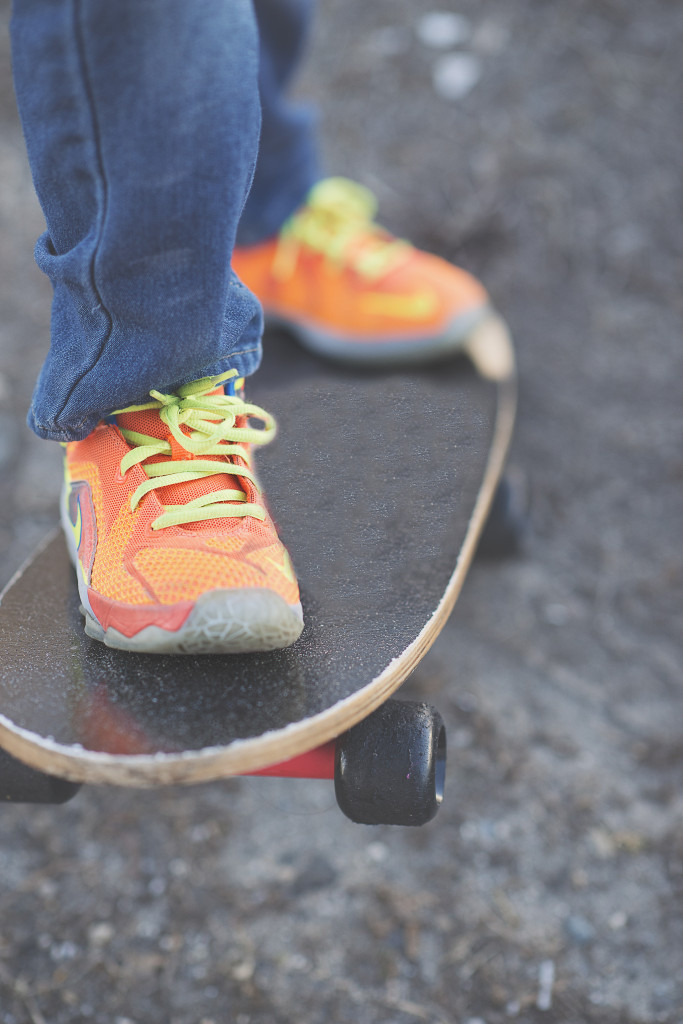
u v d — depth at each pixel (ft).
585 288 9.10
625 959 4.59
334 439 4.56
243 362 3.41
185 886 4.98
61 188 2.83
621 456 7.66
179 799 5.42
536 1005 4.42
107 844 5.18
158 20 2.58
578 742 5.65
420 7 11.60
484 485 4.37
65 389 3.06
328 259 6.25
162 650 2.90
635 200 9.71
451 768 5.51
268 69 5.67
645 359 8.48
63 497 3.70
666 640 6.29
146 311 2.86
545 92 10.61
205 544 2.97
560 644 6.29
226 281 2.90
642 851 5.07
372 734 3.02
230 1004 4.46
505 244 9.42
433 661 6.16
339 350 6.12
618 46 10.96
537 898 4.88
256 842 5.19
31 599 3.46
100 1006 4.46
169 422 3.12
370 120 10.48
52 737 2.64
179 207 2.70
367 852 5.13
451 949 4.67
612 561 6.87
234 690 2.81
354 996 4.49
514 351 8.56
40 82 2.68
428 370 6.06
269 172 6.20
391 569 3.50
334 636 3.10
